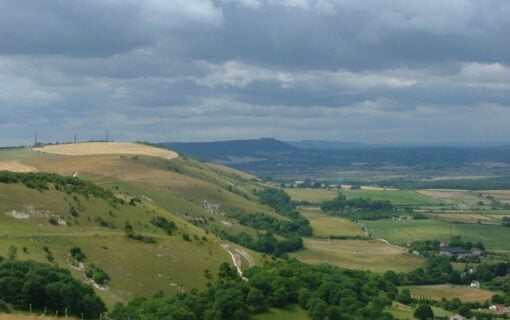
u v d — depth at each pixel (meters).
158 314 149.62
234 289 166.12
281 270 193.00
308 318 168.00
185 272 193.88
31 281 128.38
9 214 193.50
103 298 160.38
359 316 172.88
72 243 186.12
